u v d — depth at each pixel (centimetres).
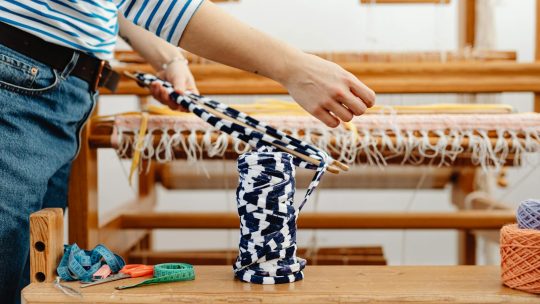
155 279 80
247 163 80
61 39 89
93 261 86
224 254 172
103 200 229
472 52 144
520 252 77
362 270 88
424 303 75
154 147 118
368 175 196
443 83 132
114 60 146
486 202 185
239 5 222
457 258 212
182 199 231
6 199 87
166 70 120
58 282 80
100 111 228
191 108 95
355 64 132
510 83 132
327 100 83
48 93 91
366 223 162
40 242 82
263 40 84
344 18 221
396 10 218
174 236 231
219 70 133
